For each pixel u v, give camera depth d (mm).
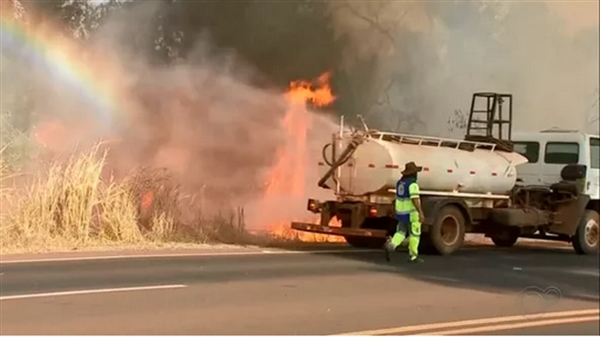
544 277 20188
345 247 25016
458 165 24891
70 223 22141
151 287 15430
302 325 12766
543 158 27781
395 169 23516
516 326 13758
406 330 12789
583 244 27109
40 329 11586
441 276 19203
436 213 23734
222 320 12812
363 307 14578
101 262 18625
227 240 25094
